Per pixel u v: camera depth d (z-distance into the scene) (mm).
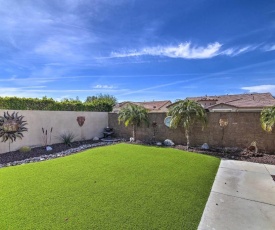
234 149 9219
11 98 10086
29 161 7660
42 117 10438
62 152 9320
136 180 5031
